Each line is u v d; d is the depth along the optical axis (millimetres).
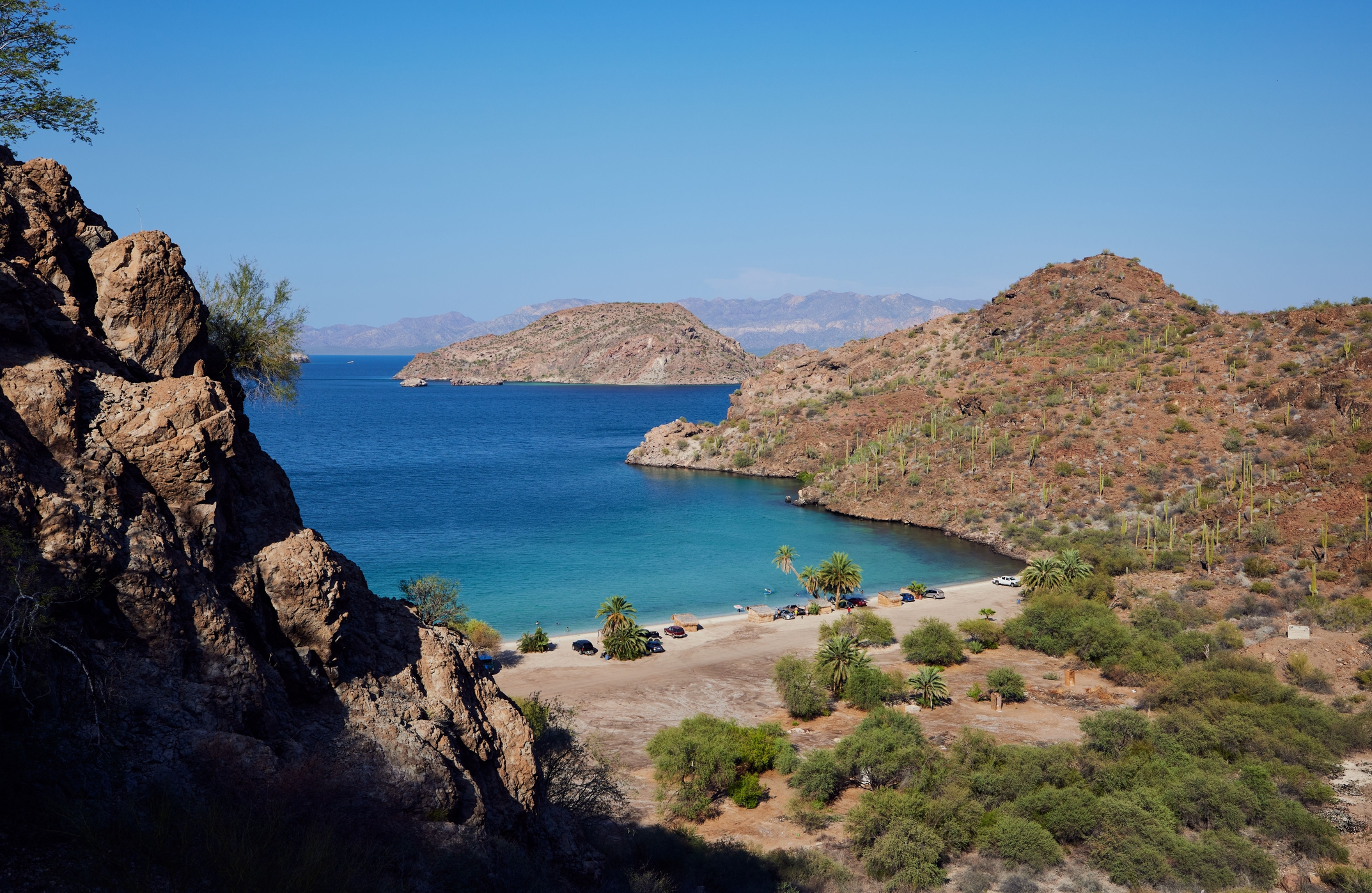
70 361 16578
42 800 11961
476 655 22578
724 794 47750
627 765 51062
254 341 23953
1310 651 66438
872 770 47812
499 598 101875
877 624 80688
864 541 134375
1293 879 35656
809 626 87312
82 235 19422
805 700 60500
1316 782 44625
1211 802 41500
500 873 16516
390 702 18156
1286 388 136375
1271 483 114500
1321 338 149875
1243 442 130500
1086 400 160125
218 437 16781
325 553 17766
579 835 22828
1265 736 49219
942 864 38406
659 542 133250
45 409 14742
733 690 66938
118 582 14086
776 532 141250
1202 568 97875
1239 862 36594
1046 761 46594
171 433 16203
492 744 20375
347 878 13289
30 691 12531
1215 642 70688
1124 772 46062
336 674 17562
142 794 12930
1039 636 77375
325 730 16484
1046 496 135000
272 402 25266
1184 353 164375
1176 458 133750
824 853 39844
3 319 15320
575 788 31688
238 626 15961
